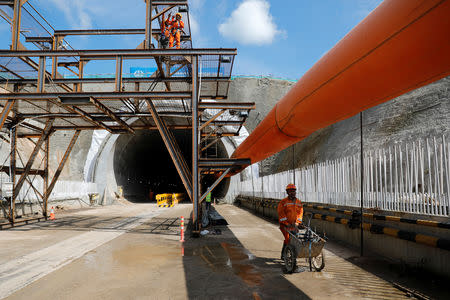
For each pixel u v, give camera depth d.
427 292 4.34
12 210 13.62
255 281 5.19
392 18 3.25
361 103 4.52
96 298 4.42
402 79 3.68
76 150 33.41
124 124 14.67
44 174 16.36
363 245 7.52
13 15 10.99
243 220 16.09
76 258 7.13
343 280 5.14
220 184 41.06
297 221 6.09
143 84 32.88
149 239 9.90
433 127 14.69
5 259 7.04
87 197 28.30
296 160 30.80
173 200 29.12
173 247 8.49
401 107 18.88
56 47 12.33
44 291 4.76
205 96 14.20
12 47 10.89
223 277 5.45
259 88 40.62
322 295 4.43
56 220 16.09
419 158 5.73
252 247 8.47
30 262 6.74
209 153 40.69
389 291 4.56
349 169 8.52
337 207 9.16
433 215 5.13
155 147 43.50
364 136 20.00
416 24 3.00
